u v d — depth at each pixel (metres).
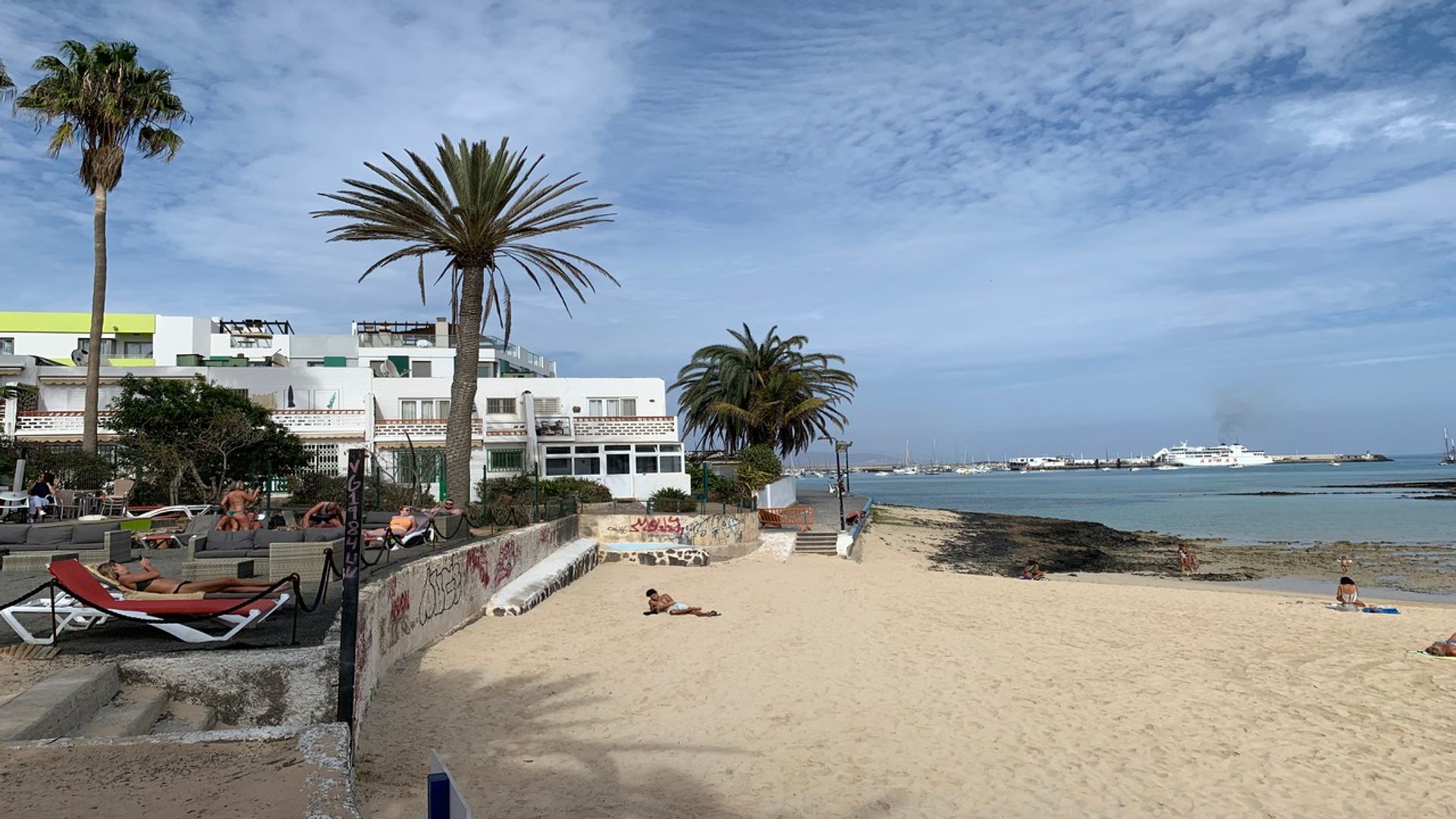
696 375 57.19
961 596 21.62
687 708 10.25
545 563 21.48
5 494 21.80
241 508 17.17
